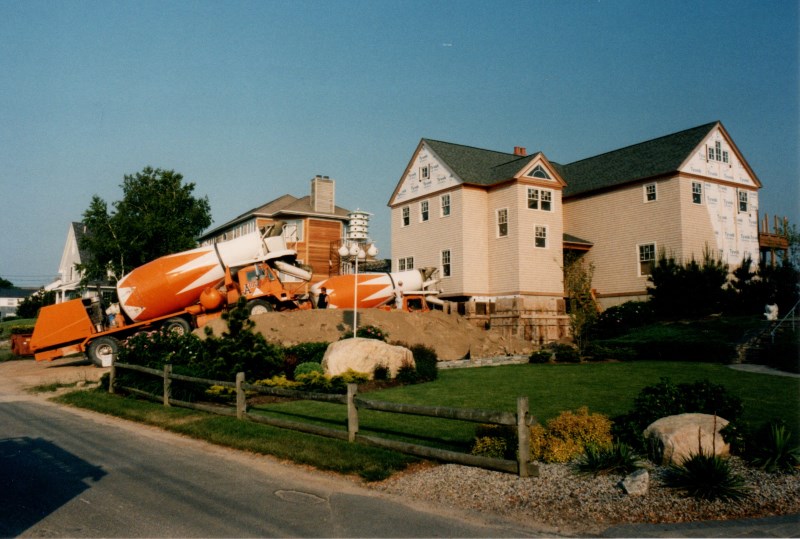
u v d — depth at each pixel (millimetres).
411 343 23047
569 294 27594
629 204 34688
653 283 31297
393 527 6328
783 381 16391
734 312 29922
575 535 6082
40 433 11688
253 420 11844
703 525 6301
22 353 30531
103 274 38125
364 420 11977
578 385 16234
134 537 5965
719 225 34031
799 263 41031
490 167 36406
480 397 14336
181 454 9875
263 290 24828
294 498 7395
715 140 34500
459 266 33906
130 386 15977
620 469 8000
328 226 44625
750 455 8398
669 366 20594
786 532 6098
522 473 7863
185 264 24016
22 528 6211
